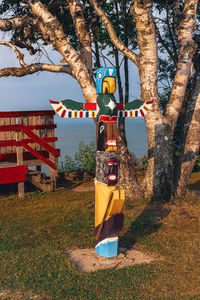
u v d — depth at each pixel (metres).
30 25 12.11
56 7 14.27
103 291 5.56
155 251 7.30
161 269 6.37
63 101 6.60
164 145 10.91
